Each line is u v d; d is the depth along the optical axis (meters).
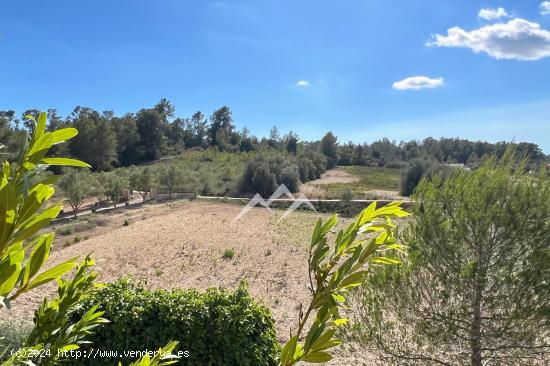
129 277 8.52
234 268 21.23
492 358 7.02
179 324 7.42
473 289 6.88
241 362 7.51
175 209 41.91
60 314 1.79
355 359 9.69
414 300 7.19
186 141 113.81
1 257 1.12
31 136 1.26
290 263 22.45
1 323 6.95
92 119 80.50
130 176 51.69
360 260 1.49
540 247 6.48
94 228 32.19
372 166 91.06
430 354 7.67
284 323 13.22
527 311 6.36
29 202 1.13
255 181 47.31
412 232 7.40
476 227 6.76
